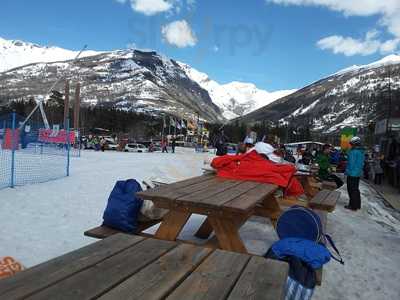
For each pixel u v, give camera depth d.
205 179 5.40
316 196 6.48
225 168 5.77
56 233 5.29
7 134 14.61
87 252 2.49
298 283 2.87
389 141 22.11
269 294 2.02
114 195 4.30
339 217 8.39
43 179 10.36
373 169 20.77
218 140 20.89
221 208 3.47
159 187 4.39
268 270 2.36
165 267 2.32
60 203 7.21
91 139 49.16
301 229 3.97
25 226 5.48
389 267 5.15
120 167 15.73
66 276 2.08
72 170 13.41
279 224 4.07
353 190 9.84
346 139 33.88
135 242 2.75
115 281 2.07
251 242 5.70
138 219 4.32
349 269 4.90
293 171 5.66
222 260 2.49
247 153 5.82
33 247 4.64
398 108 36.19
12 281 1.98
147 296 1.92
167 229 3.96
